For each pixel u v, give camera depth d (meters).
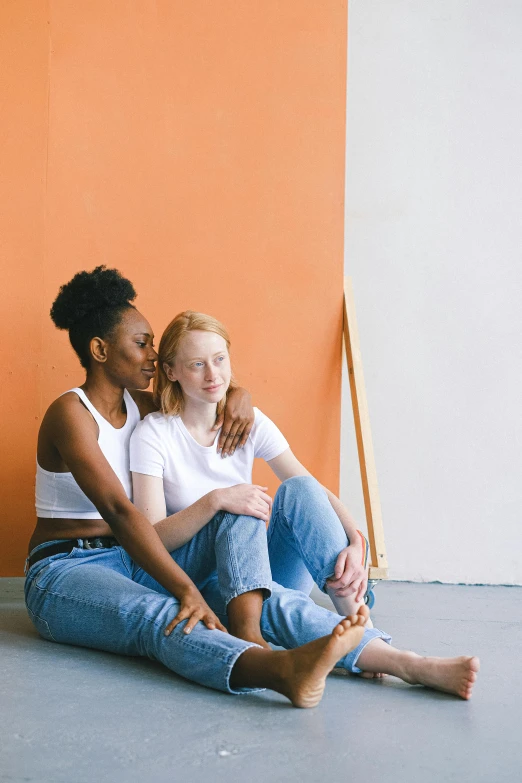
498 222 3.20
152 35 2.88
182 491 2.02
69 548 1.97
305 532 1.85
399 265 3.20
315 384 2.97
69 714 1.45
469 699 1.57
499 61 3.22
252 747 1.30
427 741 1.34
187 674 1.60
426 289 3.19
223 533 1.77
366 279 3.19
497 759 1.27
